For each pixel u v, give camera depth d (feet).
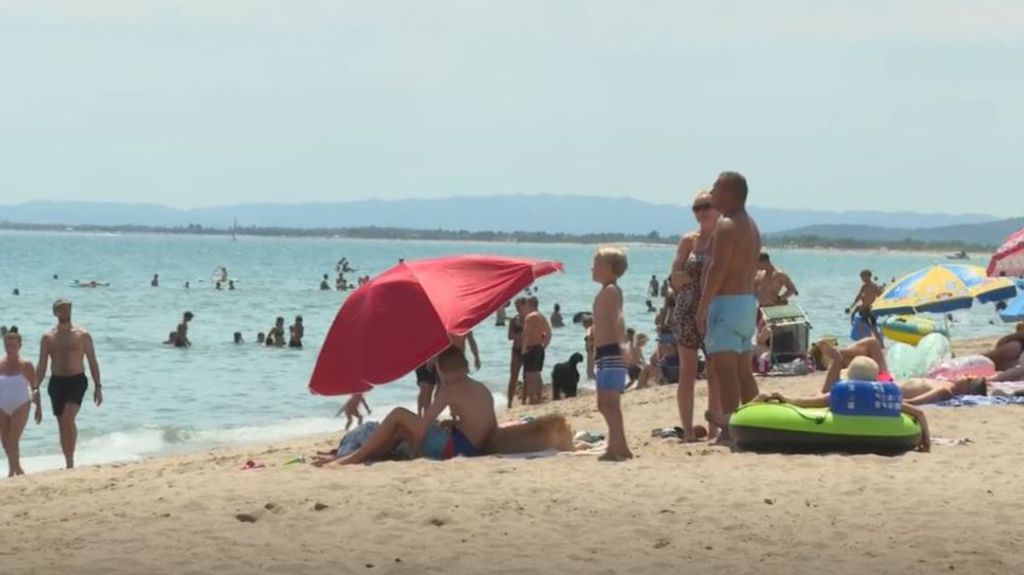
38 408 88.43
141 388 160.04
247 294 401.49
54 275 498.69
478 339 231.09
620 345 63.46
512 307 298.15
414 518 49.62
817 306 366.63
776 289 123.34
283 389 159.43
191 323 275.18
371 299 67.36
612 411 63.36
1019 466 60.08
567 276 639.35
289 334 246.47
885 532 46.93
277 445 96.53
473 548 45.29
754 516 49.42
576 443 68.59
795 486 54.75
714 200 65.41
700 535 46.85
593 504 51.55
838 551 44.50
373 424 68.23
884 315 119.44
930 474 57.67
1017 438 69.62
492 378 167.02
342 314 68.08
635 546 45.47
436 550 45.03
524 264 69.77
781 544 45.52
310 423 127.44
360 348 66.74
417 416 66.18
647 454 64.80
